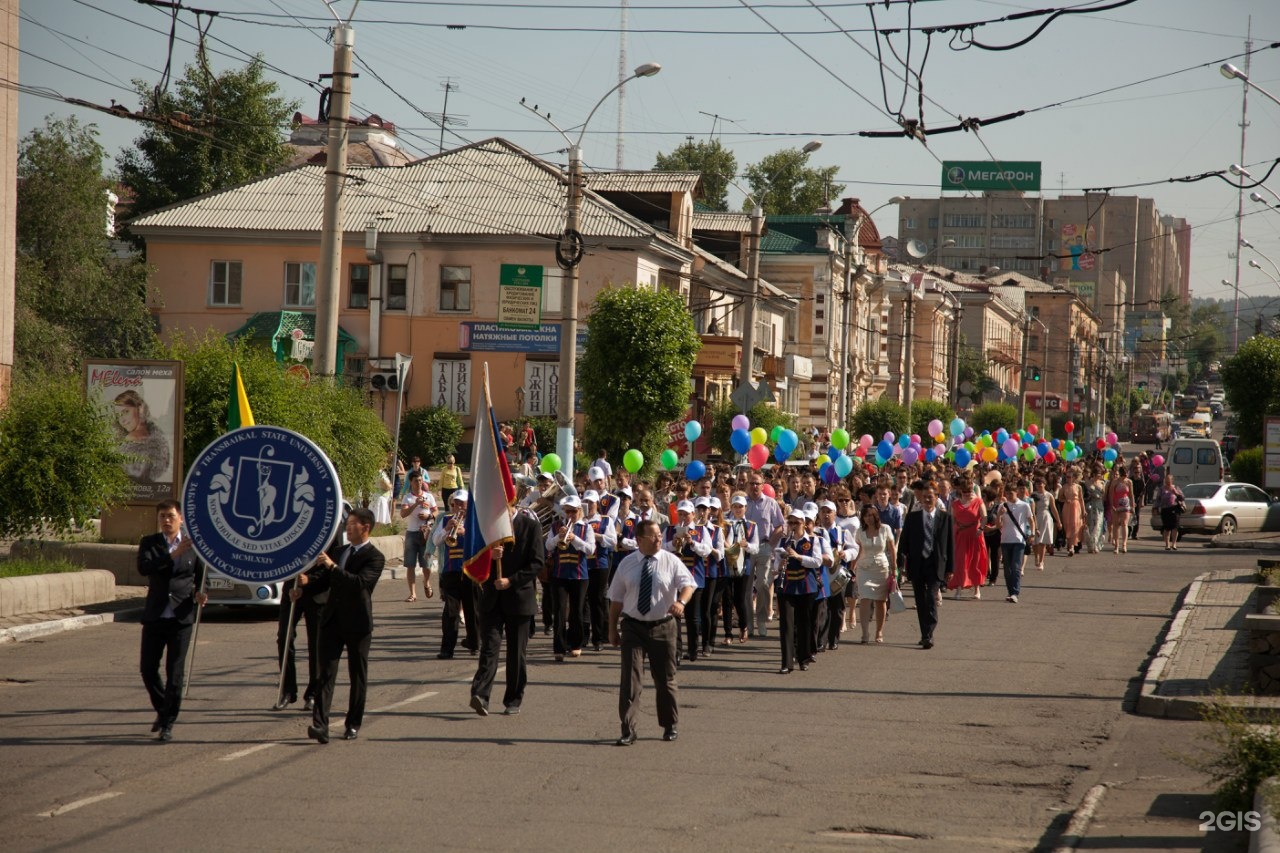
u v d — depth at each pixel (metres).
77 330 43.84
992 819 8.12
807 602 14.33
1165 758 10.07
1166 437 118.75
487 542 11.25
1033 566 28.20
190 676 12.28
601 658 15.07
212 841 7.21
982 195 165.62
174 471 20.83
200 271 47.38
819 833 7.68
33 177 43.75
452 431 44.12
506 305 37.62
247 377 21.92
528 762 9.45
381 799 8.24
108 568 19.97
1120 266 176.12
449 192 47.59
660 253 46.62
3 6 26.81
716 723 11.16
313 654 10.90
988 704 12.30
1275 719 8.70
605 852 7.12
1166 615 19.61
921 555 16.08
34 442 18.83
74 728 10.45
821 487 19.08
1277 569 18.91
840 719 11.45
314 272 46.97
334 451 23.39
